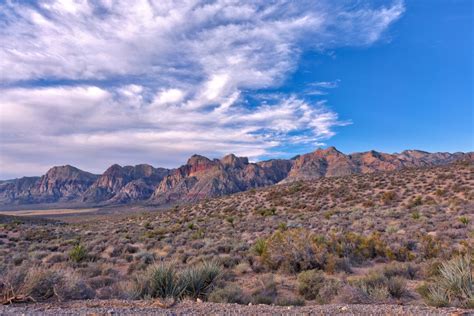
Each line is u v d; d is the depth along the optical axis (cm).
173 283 970
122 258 2166
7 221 7519
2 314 637
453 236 2123
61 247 2831
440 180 5334
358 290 907
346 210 4475
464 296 768
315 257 1425
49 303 779
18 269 879
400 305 775
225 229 3716
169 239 3105
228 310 686
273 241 1562
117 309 693
